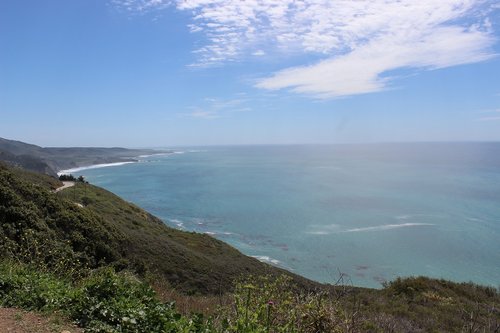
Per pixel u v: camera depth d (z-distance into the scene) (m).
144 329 4.63
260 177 145.75
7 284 5.74
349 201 89.62
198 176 155.12
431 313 12.03
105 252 20.56
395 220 68.75
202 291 22.84
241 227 67.25
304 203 88.50
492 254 48.03
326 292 5.09
